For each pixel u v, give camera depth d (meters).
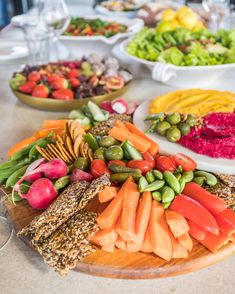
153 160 0.88
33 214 0.82
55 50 1.89
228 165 0.92
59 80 1.30
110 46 1.82
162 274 0.70
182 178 0.81
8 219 0.83
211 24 2.12
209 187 0.83
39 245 0.72
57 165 0.85
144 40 1.61
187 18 1.79
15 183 0.88
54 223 0.73
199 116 1.05
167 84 1.49
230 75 1.55
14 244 0.79
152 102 1.20
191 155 0.96
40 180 0.82
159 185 0.77
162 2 2.36
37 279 0.71
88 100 1.27
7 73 1.63
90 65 1.44
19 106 1.36
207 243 0.73
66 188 0.82
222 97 1.19
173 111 1.13
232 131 1.00
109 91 1.32
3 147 1.11
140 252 0.73
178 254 0.71
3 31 2.17
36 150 0.95
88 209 0.78
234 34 1.59
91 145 0.94
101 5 2.55
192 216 0.73
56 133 1.02
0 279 0.71
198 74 1.38
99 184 0.76
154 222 0.72
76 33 1.84
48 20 1.72
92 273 0.71
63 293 0.69
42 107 1.29
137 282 0.71
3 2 3.54
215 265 0.74
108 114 1.14
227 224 0.74
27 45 1.79
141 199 0.76
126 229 0.70
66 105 1.26
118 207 0.74
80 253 0.70
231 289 0.69
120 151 0.88
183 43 1.60
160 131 1.02
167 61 1.46
